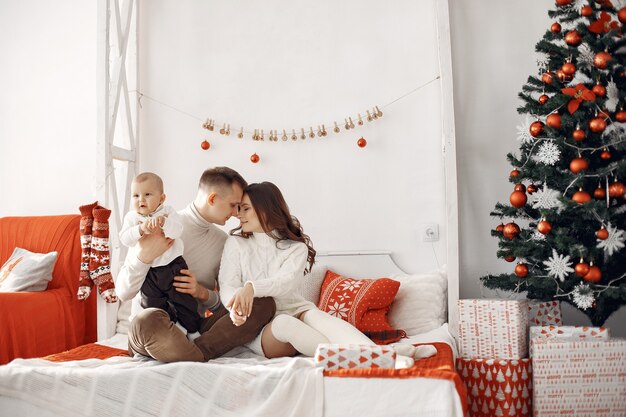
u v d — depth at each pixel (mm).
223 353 2605
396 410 2168
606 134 3150
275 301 2791
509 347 3025
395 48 4047
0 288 3602
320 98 4117
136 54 4234
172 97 4266
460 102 3975
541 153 3051
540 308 3346
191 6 4277
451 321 3471
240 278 2811
